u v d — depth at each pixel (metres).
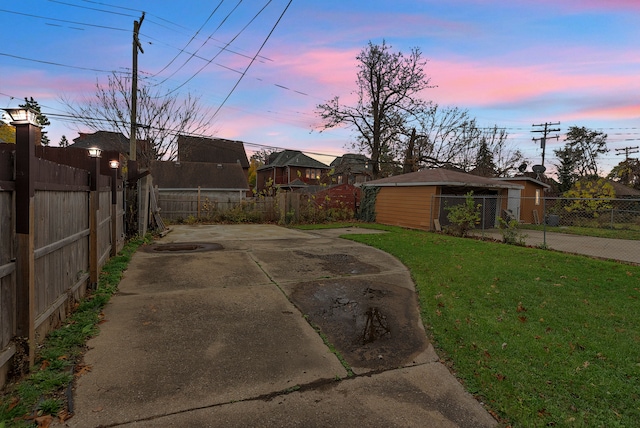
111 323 3.41
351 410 2.21
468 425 2.09
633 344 3.19
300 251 7.72
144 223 9.20
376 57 22.78
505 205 15.83
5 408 1.99
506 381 2.56
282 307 4.09
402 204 14.62
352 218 17.39
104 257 5.45
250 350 2.99
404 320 3.83
